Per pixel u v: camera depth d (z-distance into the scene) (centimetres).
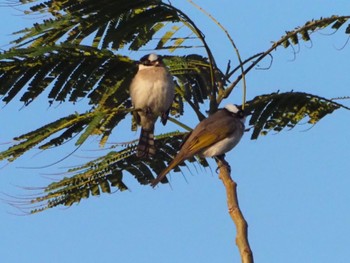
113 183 1242
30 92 1099
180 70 1325
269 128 1238
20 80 1091
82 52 1102
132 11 1158
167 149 1275
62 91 1119
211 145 1241
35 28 1059
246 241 1030
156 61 1330
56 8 1074
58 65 1099
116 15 1098
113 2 1074
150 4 1103
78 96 1135
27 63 1077
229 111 1277
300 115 1245
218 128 1239
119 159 1237
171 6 1127
